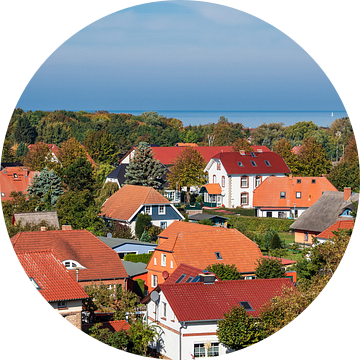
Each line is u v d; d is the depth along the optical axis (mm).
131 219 67000
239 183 96312
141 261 52719
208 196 98438
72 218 62219
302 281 38156
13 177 98188
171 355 32750
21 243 43469
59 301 29484
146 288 48906
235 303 33062
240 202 96562
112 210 70562
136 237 66062
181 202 100562
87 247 44375
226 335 30609
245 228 72125
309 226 66750
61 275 30781
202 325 32094
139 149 92750
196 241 46781
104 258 43812
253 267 45594
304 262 42312
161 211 69500
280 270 43250
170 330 33031
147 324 33188
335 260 34812
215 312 32406
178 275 39062
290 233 77438
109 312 36375
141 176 91438
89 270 42406
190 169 98250
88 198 64438
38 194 75562
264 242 64750
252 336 30453
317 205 68438
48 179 75375
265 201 90375
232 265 42844
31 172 99375
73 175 78125
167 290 33531
